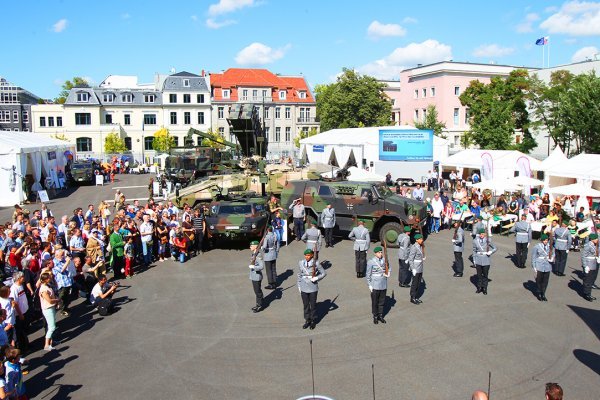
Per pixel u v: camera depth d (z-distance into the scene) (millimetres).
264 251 14992
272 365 10094
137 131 76000
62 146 44656
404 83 77188
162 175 40469
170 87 76938
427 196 35188
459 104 69250
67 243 17469
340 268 17344
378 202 20781
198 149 36969
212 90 81250
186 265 18062
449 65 68438
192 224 19672
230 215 20062
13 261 14289
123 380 9586
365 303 13727
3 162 32844
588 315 12789
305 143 54312
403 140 39969
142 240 17938
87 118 73312
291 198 22312
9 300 10227
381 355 10469
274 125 84562
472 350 10680
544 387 9109
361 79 74312
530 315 12781
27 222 17797
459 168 40094
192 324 12391
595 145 41844
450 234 23406
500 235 23453
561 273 16594
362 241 16078
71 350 10977
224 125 81000
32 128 72562
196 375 9727
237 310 13344
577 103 42125
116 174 60156
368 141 42844
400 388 9086
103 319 12852
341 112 74875
